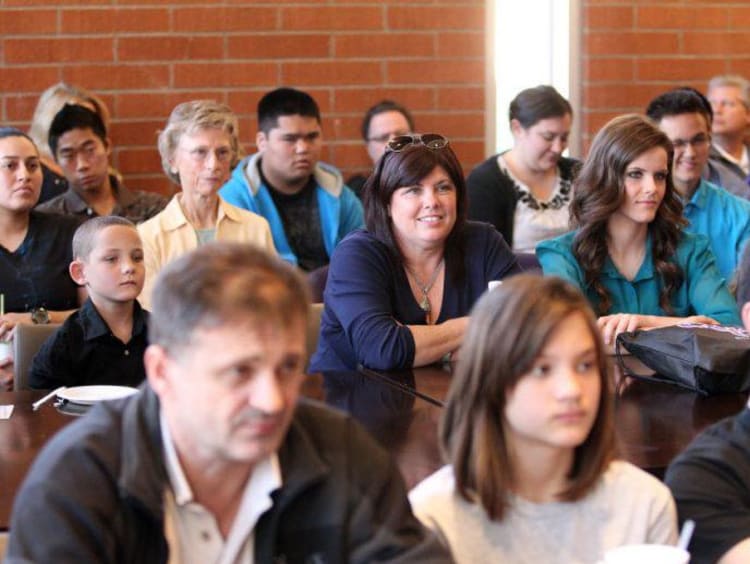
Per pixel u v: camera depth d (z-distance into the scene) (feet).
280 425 6.53
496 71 26.37
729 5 27.02
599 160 16.48
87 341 15.42
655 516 8.16
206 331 6.38
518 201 23.79
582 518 8.09
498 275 15.96
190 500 6.86
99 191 23.03
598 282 16.66
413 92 25.93
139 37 24.90
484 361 7.82
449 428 8.12
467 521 8.03
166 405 6.73
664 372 13.99
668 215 16.72
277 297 6.47
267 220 23.34
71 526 6.48
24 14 24.57
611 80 26.81
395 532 7.16
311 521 7.07
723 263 21.72
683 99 21.61
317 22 25.40
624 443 11.27
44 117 23.77
